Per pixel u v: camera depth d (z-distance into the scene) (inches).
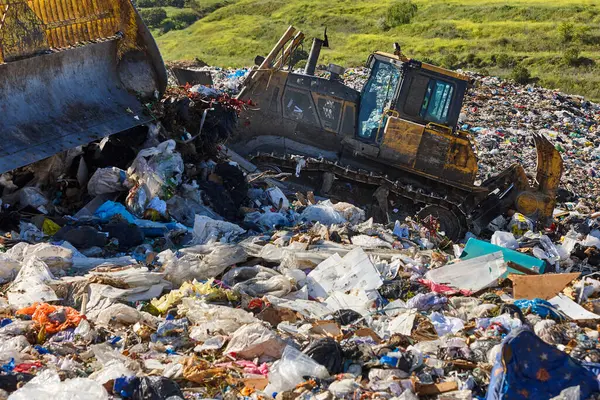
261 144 548.7
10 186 406.3
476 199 556.1
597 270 428.1
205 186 456.1
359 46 2087.8
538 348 211.5
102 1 462.0
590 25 2134.6
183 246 394.0
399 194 536.4
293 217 467.2
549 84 1651.1
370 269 346.6
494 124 1009.5
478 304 321.1
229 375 239.5
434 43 2068.2
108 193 423.8
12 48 388.5
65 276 328.2
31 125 396.8
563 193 715.4
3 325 272.1
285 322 290.4
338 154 548.7
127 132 454.6
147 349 262.5
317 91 549.0
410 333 286.0
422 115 538.9
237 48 2134.6
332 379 236.4
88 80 454.6
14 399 200.1
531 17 2262.6
